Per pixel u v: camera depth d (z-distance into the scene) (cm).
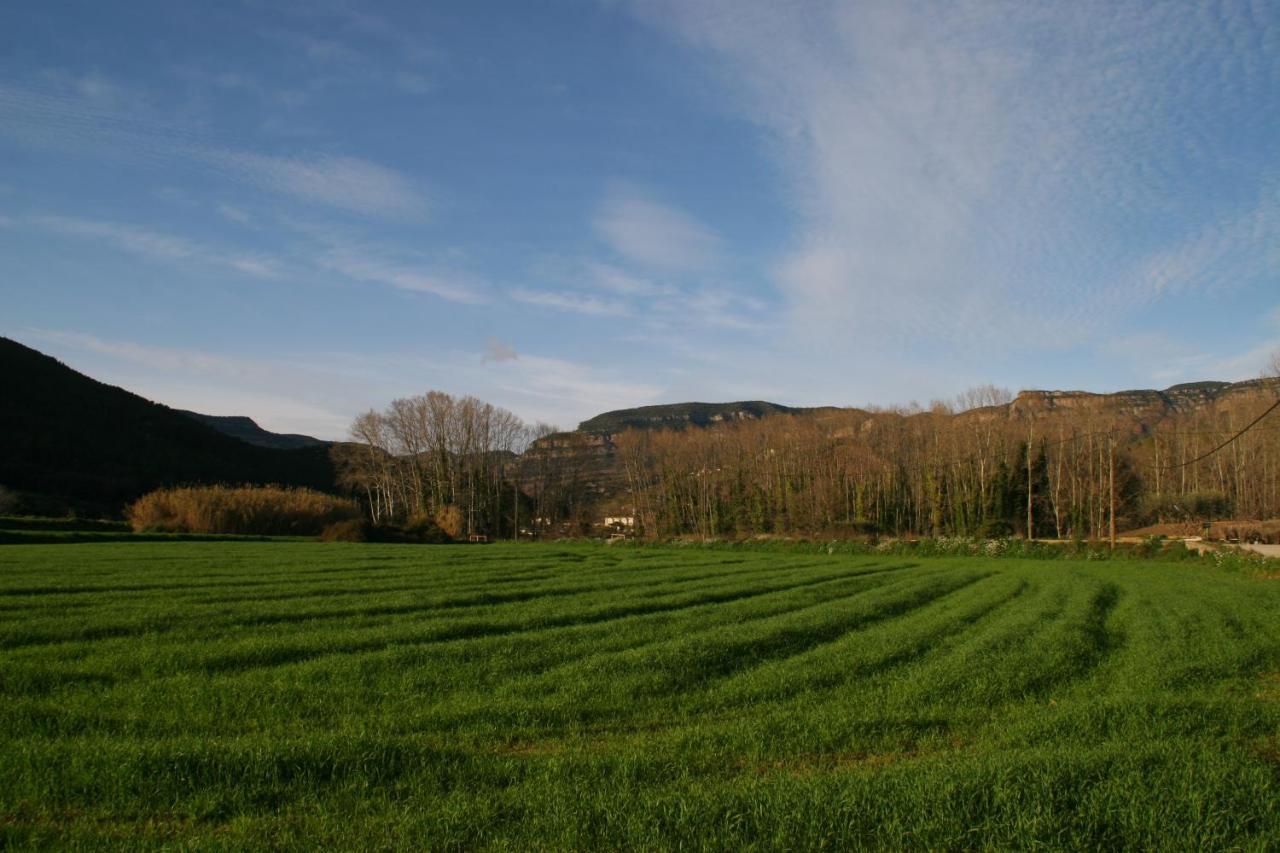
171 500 6988
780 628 2092
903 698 1398
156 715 1184
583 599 2738
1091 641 2002
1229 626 2325
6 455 9506
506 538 11081
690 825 764
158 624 1959
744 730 1158
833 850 735
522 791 863
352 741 986
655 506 11431
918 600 2989
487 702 1319
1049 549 5869
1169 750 991
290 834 742
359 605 2364
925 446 9975
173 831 768
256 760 908
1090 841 758
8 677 1363
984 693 1452
